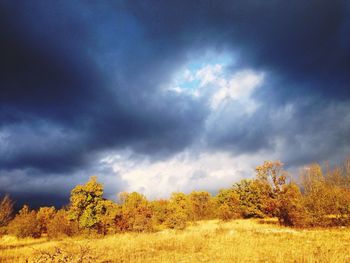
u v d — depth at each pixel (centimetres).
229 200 4909
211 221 4397
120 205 3375
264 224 3189
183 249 1633
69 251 1503
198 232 2461
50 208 3784
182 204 4647
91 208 2947
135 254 1506
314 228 2623
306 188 2923
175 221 3203
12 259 1494
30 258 1409
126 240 2083
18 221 3198
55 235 2931
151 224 3005
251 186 4362
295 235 2086
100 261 1366
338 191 2748
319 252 1364
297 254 1340
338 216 2736
